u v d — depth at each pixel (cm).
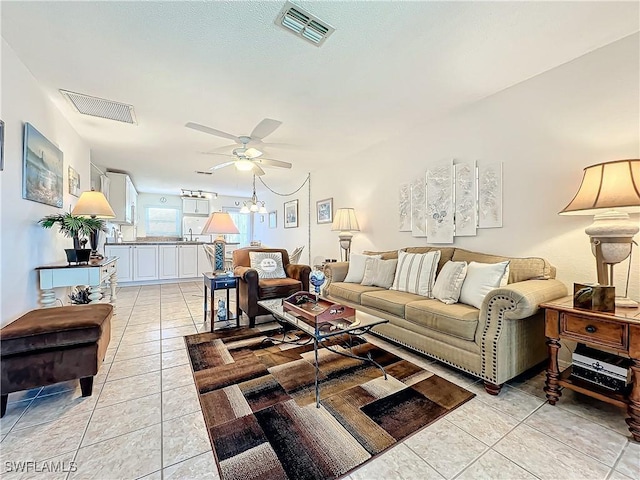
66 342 169
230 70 225
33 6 160
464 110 291
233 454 132
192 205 867
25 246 220
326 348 258
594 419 159
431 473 122
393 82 245
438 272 284
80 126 336
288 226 672
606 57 201
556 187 228
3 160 190
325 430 148
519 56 211
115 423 153
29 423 153
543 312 207
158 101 276
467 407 170
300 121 326
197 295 486
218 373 210
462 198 293
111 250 557
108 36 186
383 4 161
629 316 146
